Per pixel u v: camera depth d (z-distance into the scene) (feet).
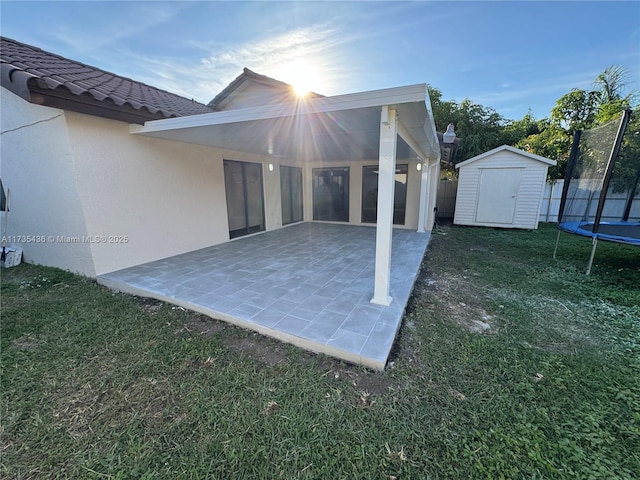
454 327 10.37
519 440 5.74
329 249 21.27
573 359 8.55
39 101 11.32
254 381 7.50
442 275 16.53
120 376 7.73
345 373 7.87
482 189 35.04
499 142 56.85
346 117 11.24
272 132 15.35
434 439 5.80
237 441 5.75
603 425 6.19
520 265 18.60
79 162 13.75
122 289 13.87
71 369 8.05
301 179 35.06
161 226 18.04
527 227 33.58
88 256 14.85
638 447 5.66
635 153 24.30
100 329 10.19
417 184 30.94
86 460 5.40
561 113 54.34
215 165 21.85
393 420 6.26
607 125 17.04
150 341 9.43
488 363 8.30
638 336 9.96
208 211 21.54
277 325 9.87
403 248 21.85
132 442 5.75
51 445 5.73
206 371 7.91
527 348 9.11
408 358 8.56
